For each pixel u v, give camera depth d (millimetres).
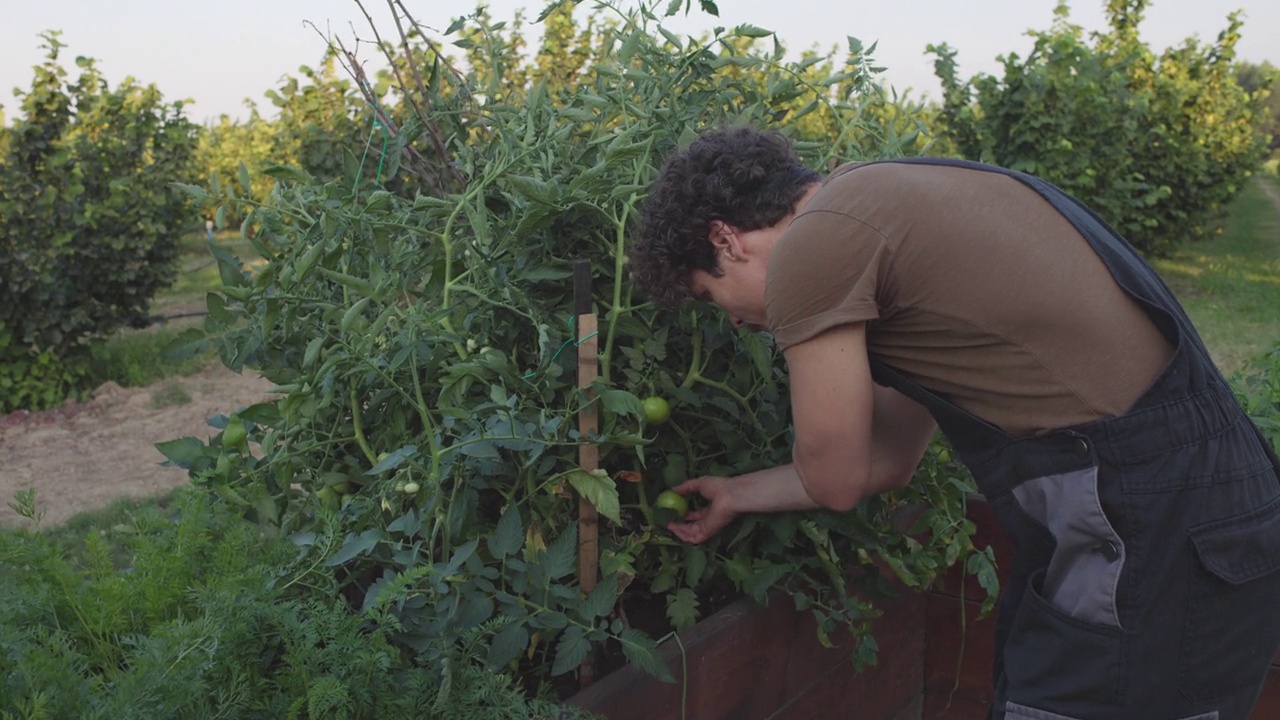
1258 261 13328
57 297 6910
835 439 1404
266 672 1304
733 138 1506
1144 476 1325
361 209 1812
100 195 7211
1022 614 1465
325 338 1586
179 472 5617
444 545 1540
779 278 1390
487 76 2377
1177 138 10953
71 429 6551
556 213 1643
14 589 1273
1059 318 1332
